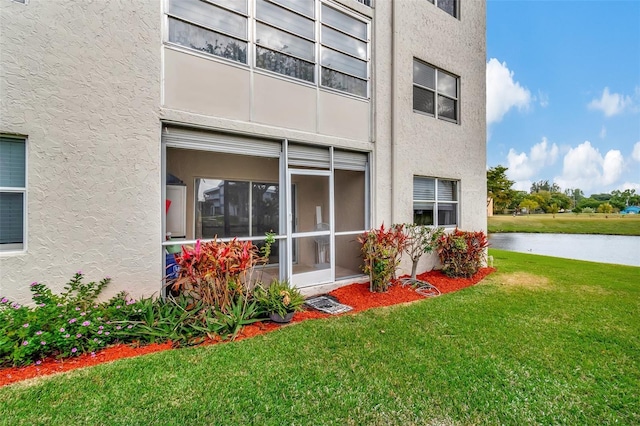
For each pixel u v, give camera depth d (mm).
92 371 3301
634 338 4512
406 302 6184
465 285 7703
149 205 4773
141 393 2961
